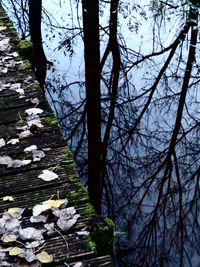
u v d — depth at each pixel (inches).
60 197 75.4
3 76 126.5
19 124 101.0
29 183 79.9
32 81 122.0
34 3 243.0
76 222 68.9
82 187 77.8
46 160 86.7
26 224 69.8
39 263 61.4
